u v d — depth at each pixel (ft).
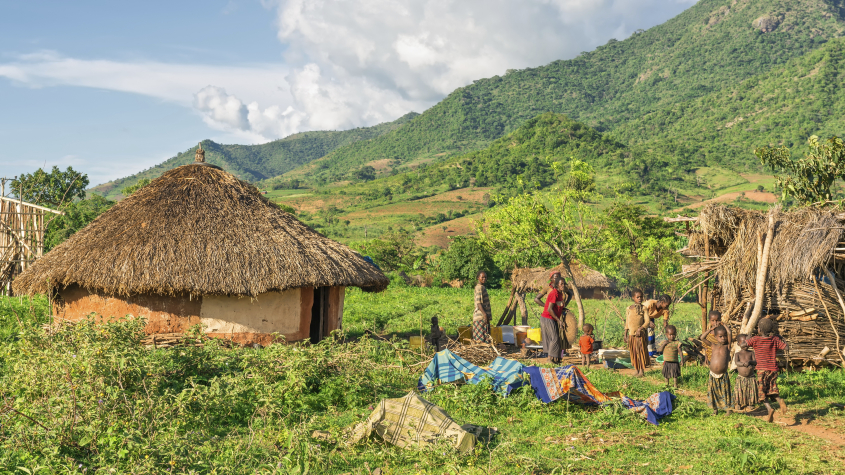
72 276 39.78
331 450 21.31
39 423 20.12
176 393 25.55
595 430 24.64
